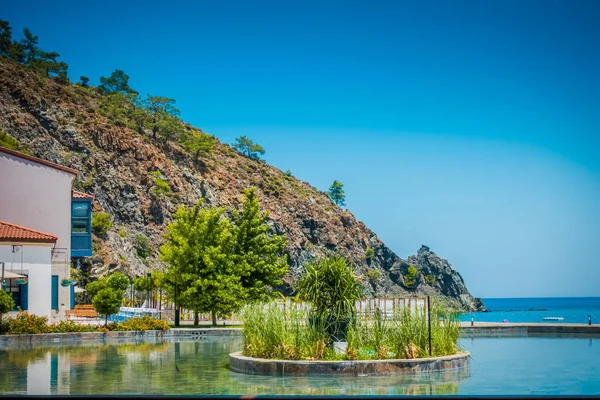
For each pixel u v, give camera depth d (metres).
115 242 131.12
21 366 20.12
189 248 42.03
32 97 164.12
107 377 17.31
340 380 16.94
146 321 35.31
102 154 164.88
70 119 172.00
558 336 34.34
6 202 44.06
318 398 5.87
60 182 45.62
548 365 20.14
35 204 44.78
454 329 21.41
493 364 20.52
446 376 17.59
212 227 43.78
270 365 17.92
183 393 14.59
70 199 45.97
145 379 16.98
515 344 28.97
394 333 19.78
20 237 36.25
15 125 152.88
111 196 157.50
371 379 17.11
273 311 20.12
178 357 23.20
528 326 35.12
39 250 36.91
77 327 33.25
